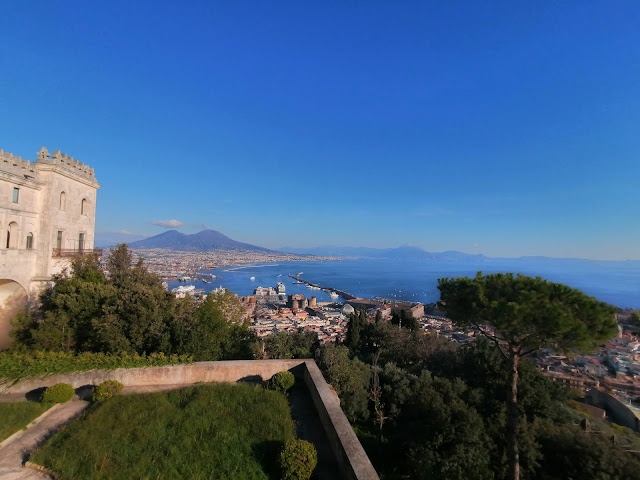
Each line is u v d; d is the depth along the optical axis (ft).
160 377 49.21
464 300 51.83
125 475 27.86
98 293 66.44
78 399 44.70
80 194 95.96
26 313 76.64
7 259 73.05
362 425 79.36
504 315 44.16
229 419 36.99
